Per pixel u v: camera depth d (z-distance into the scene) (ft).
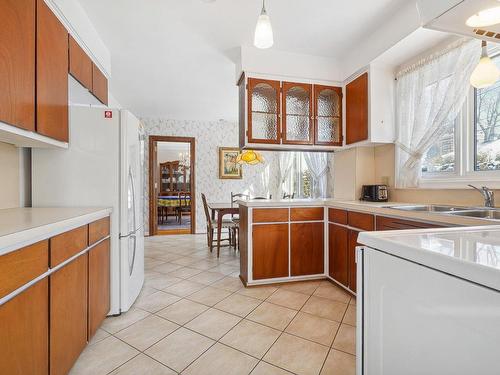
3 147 5.64
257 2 6.75
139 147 7.94
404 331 2.15
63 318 4.18
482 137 6.60
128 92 13.19
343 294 8.03
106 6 6.81
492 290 1.53
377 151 9.73
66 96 5.98
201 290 8.38
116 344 5.47
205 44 8.79
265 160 20.17
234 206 13.14
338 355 5.12
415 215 5.58
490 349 1.54
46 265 3.72
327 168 14.29
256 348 5.35
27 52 4.49
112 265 6.57
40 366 3.57
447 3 2.87
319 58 9.78
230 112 16.79
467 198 6.78
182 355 5.12
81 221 4.72
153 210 17.83
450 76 6.95
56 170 6.29
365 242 2.62
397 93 8.64
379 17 7.48
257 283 8.69
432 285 1.90
